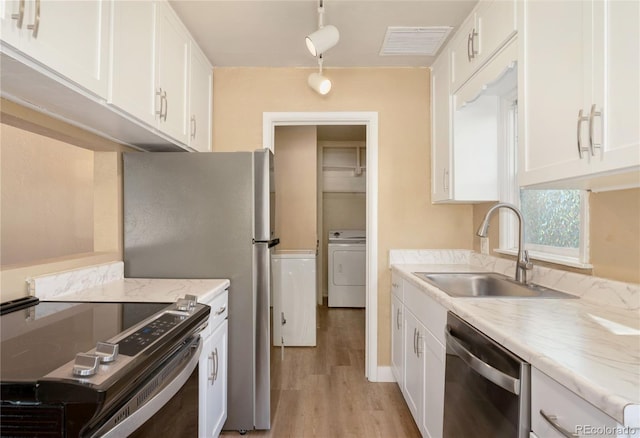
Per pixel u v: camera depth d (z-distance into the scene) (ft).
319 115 8.56
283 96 8.59
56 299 4.67
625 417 1.95
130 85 4.63
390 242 8.66
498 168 7.20
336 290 15.51
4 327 3.46
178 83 6.30
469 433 3.95
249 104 8.57
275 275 10.54
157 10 5.43
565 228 5.65
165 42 5.74
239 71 8.58
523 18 4.53
